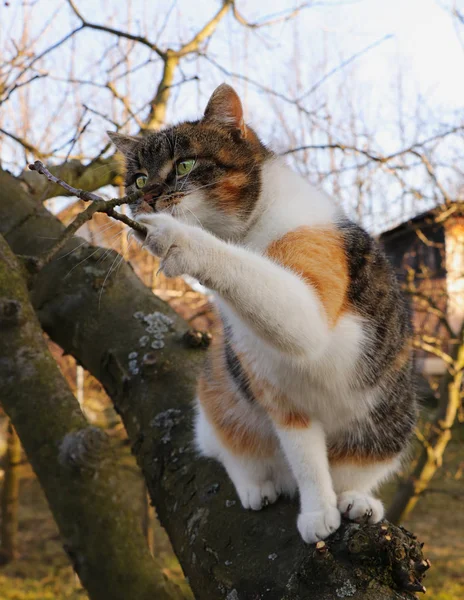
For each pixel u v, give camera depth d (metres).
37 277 0.94
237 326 0.62
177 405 0.81
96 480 0.71
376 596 0.52
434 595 1.91
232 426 0.72
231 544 0.62
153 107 1.32
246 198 0.69
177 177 0.71
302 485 0.63
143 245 0.53
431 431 1.64
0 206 1.01
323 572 0.53
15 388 0.75
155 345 0.87
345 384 0.64
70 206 1.40
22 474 3.02
